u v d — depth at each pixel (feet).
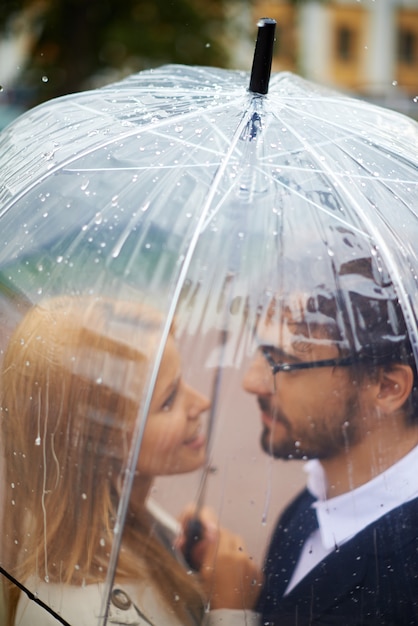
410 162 5.67
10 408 5.12
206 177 5.11
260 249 4.87
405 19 55.21
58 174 5.44
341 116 5.95
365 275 4.94
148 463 4.79
